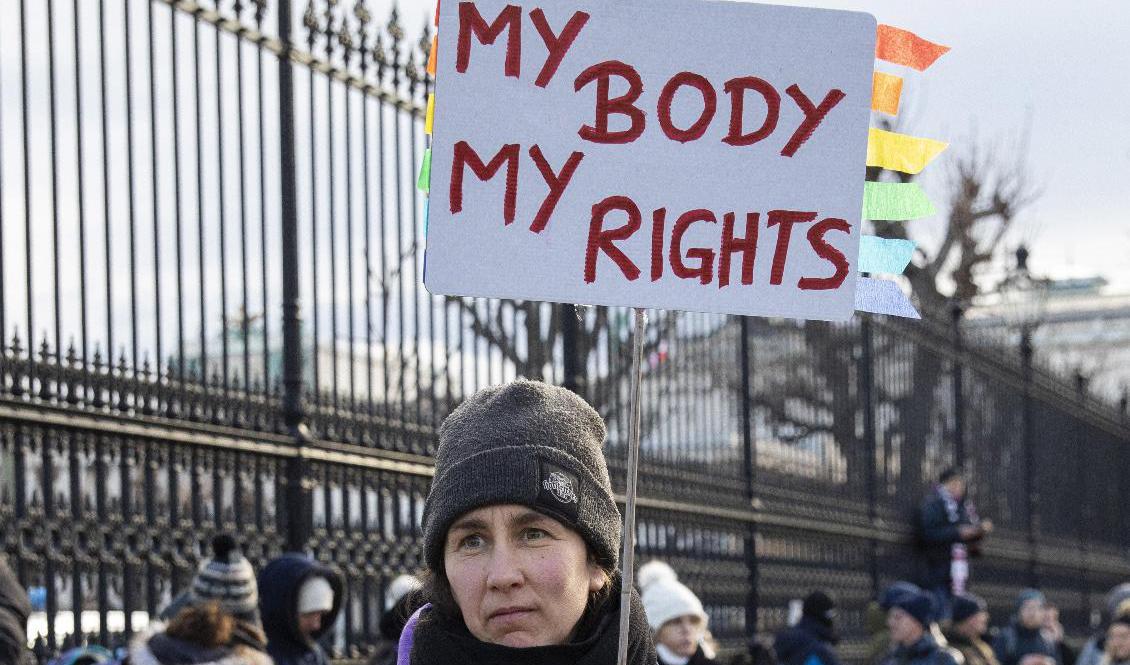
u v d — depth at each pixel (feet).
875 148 11.48
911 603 30.53
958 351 47.96
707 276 10.97
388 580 25.32
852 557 40.29
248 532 22.84
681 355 33.30
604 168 10.87
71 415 20.10
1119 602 40.60
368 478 25.30
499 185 10.78
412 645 9.52
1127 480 67.82
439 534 9.02
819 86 11.04
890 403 43.34
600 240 10.85
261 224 23.18
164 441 21.45
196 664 17.13
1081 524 59.98
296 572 20.67
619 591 9.51
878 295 11.14
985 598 49.67
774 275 11.03
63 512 20.10
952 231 75.31
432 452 25.99
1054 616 48.01
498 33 10.78
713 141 10.99
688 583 32.94
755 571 35.14
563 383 28.73
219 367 26.11
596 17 10.84
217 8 22.95
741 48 10.99
